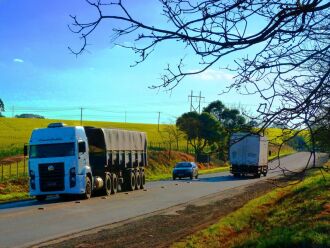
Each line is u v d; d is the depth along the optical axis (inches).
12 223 637.3
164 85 167.0
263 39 157.6
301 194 869.8
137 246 492.1
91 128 1086.4
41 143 991.0
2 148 2416.3
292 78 170.1
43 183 976.9
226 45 156.6
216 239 543.2
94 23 156.0
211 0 154.6
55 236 539.5
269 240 452.8
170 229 609.6
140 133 1342.3
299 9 153.0
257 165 1881.2
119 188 1197.1
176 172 1866.4
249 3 154.9
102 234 559.2
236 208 839.7
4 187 1328.7
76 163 974.4
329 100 163.0
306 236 444.8
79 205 871.1
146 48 159.2
